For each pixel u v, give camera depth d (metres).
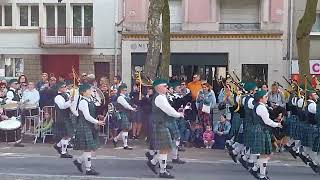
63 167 10.51
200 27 26.28
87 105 9.64
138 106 14.39
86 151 9.69
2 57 27.78
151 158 9.98
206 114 13.76
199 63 26.19
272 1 25.77
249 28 26.23
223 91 14.49
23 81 14.51
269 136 9.60
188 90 14.09
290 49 25.66
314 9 14.94
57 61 27.53
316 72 25.50
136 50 26.23
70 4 27.44
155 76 15.41
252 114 9.73
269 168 11.03
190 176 9.81
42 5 27.55
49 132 14.21
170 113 9.53
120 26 26.73
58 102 11.41
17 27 27.73
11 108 13.69
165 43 16.44
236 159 11.16
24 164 10.86
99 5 27.11
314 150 10.36
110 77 26.91
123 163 11.15
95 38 27.19
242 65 25.91
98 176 9.54
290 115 11.89
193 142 13.83
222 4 26.41
